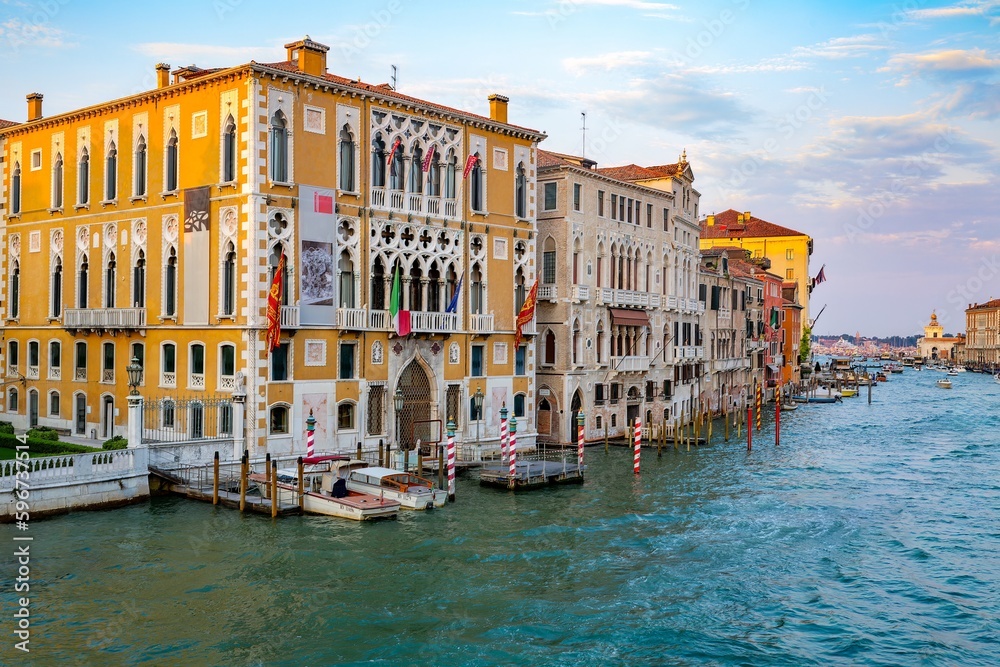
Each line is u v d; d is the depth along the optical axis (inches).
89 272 1558.8
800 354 4424.2
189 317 1370.6
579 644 796.0
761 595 941.2
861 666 772.0
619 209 2100.1
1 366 1742.1
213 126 1343.5
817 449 2112.5
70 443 1349.7
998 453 2073.1
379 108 1470.2
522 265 1766.7
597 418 2032.5
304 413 1353.3
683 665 761.6
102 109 1517.0
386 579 945.5
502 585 943.0
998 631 857.5
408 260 1521.9
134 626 796.0
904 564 1068.5
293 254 1339.8
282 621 820.0
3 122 1883.6
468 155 1635.1
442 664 744.3
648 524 1225.4
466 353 1635.1
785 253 4475.9
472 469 1556.3
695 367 2559.1
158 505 1171.9
